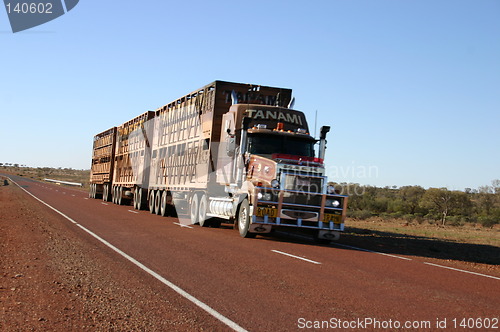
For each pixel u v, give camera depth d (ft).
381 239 65.36
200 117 66.74
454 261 46.37
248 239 51.01
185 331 19.10
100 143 142.10
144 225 62.08
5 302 22.81
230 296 24.85
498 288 30.68
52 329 19.04
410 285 29.78
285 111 58.08
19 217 68.03
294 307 23.00
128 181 106.93
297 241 53.62
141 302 23.43
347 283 29.27
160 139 86.69
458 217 171.73
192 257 36.99
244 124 54.13
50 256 36.11
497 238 92.02
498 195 215.31
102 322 20.17
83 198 139.85
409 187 228.43
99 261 34.40
